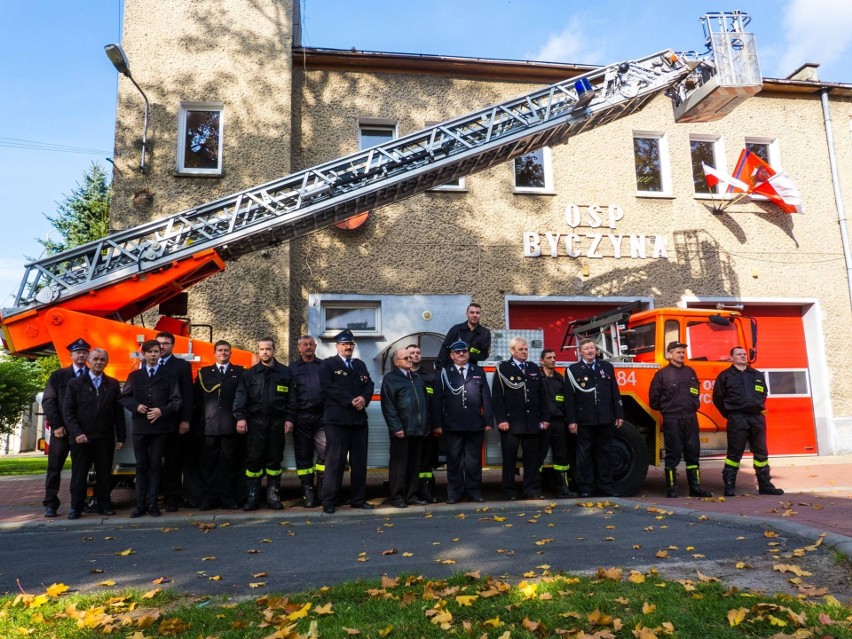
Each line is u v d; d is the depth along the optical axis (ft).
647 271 45.01
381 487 30.53
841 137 49.29
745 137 48.14
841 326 46.65
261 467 24.30
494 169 44.42
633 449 26.78
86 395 23.52
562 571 13.67
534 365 26.30
